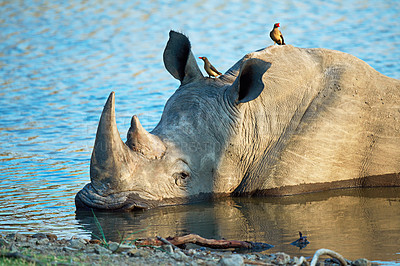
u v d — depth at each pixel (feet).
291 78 101.35
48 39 250.16
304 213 90.74
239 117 96.84
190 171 94.02
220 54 206.69
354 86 102.32
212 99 96.78
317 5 302.04
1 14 304.91
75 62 210.59
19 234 75.66
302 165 100.53
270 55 102.68
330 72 102.83
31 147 125.70
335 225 84.89
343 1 311.68
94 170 88.63
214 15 286.87
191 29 257.14
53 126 140.97
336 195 100.27
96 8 317.63
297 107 101.14
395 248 75.41
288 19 269.44
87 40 246.68
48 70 199.62
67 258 63.21
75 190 100.27
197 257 68.44
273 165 99.71
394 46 207.41
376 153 103.04
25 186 102.17
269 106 99.81
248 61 92.32
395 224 84.89
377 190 102.99
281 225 85.20
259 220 87.30
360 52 199.62
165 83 178.09
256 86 93.15
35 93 171.22
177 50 99.86
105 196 89.81
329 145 101.04
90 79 185.68
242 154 98.12
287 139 100.17
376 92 102.83
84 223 85.40
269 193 99.96
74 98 165.17
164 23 276.00
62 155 120.26
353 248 75.72
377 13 276.62
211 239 75.46
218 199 97.81
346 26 248.73
